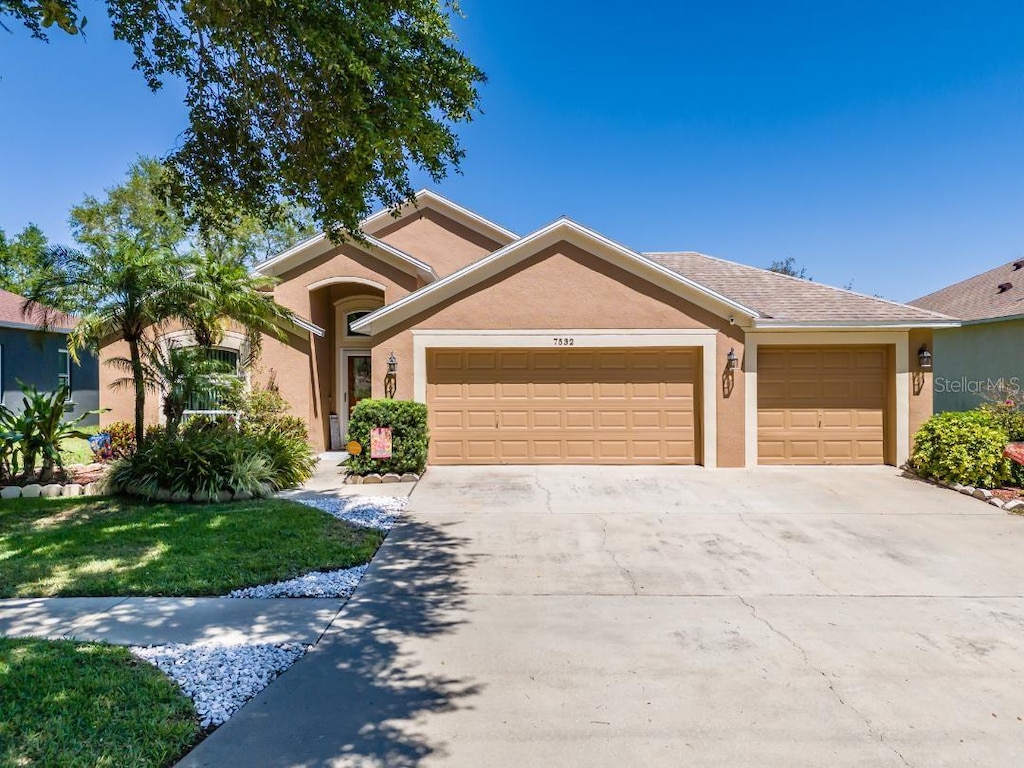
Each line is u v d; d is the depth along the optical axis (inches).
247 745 115.2
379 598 195.8
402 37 203.5
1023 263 721.0
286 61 197.8
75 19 167.0
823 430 448.1
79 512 299.6
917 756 113.7
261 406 468.8
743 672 146.9
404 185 263.3
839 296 482.6
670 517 302.8
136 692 131.4
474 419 448.8
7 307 696.4
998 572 222.4
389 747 115.6
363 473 393.4
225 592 199.2
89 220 1026.7
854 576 218.2
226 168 258.1
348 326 587.8
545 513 310.3
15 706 124.0
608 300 442.3
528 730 121.8
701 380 442.3
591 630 171.8
